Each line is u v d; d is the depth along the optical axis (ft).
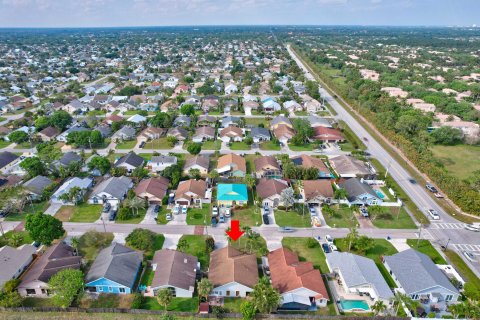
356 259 221.87
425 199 316.40
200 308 190.60
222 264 216.95
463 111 554.46
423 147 399.44
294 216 284.82
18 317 184.75
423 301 201.77
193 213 285.23
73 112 547.49
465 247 251.80
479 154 425.28
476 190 322.75
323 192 302.04
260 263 230.07
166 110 564.71
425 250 246.88
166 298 184.03
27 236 253.03
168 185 320.91
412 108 540.52
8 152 380.17
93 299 200.13
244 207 295.28
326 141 445.78
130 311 188.14
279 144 436.35
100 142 416.05
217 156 396.16
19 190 286.05
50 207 290.97
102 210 286.66
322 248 244.83
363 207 294.25
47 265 209.26
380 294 197.16
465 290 202.39
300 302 192.54
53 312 188.34
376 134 480.23
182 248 234.17
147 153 402.52
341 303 199.72
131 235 241.96
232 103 588.50
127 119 495.41
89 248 241.55
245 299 202.80
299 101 609.42
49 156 349.41
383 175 359.87
